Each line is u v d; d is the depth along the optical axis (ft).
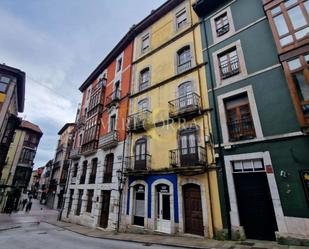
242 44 35.55
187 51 46.06
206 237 29.14
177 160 36.83
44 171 204.03
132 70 58.29
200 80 39.73
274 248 21.85
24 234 37.32
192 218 32.37
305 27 26.58
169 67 47.93
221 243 25.52
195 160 33.71
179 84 43.21
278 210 24.52
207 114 35.91
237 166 30.22
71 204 65.87
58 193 116.57
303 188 23.56
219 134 33.19
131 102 53.52
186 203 33.99
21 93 79.51
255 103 30.60
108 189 49.19
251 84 31.99
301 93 24.75
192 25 46.37
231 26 38.52
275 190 25.35
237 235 26.55
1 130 64.13
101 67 77.77
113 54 70.79
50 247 26.63
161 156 40.37
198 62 41.88
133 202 42.45
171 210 34.68
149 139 44.09
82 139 71.20
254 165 28.76
